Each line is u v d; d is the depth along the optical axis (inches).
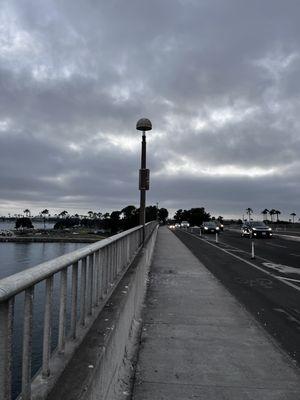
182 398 187.3
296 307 381.4
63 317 133.4
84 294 164.7
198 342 267.3
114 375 175.2
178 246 1035.3
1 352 85.6
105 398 148.9
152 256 768.9
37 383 112.7
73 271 148.7
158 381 205.5
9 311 87.6
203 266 639.1
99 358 135.3
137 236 477.1
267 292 452.1
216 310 352.5
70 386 113.0
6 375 86.0
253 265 686.5
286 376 215.0
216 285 470.9
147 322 310.7
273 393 194.4
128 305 243.6
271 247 1102.4
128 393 187.9
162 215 5743.1
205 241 1336.1
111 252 243.9
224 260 756.6
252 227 1624.0
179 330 292.2
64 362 127.3
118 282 259.3
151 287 451.5
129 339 252.2
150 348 253.4
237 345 263.1
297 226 3558.1
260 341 272.1
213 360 236.1
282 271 618.8
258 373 218.4
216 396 190.1
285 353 251.3
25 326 101.1
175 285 466.0
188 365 227.8
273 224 4030.5
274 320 333.4
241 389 198.2
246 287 480.4
